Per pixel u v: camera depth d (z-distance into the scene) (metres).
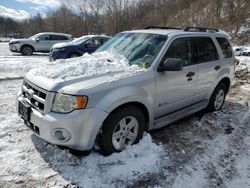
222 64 5.50
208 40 5.21
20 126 4.48
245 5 33.72
